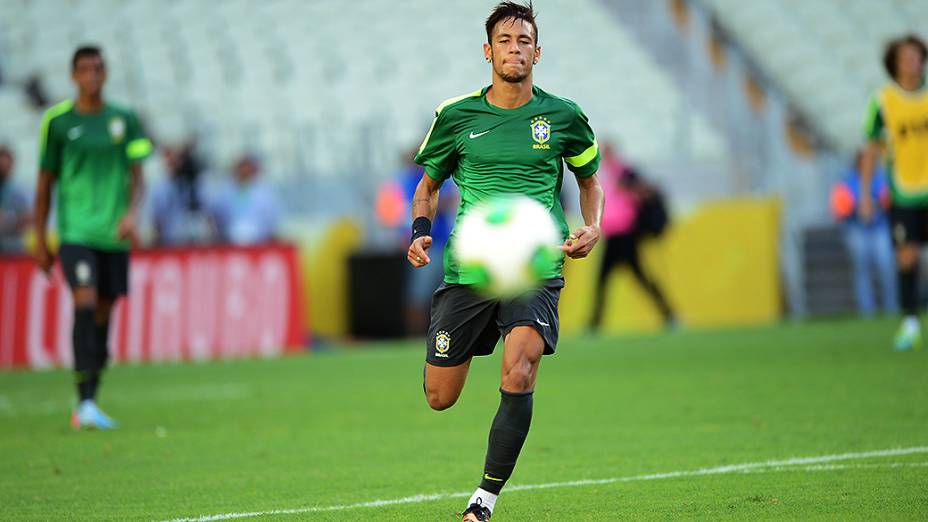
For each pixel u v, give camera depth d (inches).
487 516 717.3
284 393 1637.6
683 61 3602.4
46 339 2277.3
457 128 784.3
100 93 1332.4
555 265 762.2
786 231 2888.8
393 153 3294.8
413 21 3826.3
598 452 1042.1
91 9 3806.6
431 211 807.1
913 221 1844.2
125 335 2326.5
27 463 1063.0
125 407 1509.6
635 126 3420.3
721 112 3400.6
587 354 2091.5
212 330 2361.0
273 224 2662.4
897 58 1814.7
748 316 2805.1
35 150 3373.5
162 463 1047.6
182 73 3631.9
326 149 3304.6
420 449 1095.0
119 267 1359.5
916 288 1868.8
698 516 745.6
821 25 3663.9
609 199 2559.1
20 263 2295.8
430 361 770.2
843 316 2861.7
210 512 810.8
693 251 2790.4
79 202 1321.4
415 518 767.1
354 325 2664.9
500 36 770.8
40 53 3651.6
